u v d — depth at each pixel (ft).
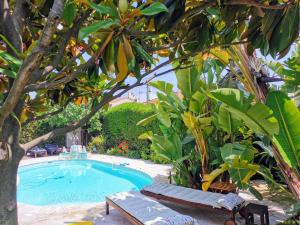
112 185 44.45
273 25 6.47
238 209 20.03
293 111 12.88
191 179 28.35
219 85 26.40
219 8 6.91
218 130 26.37
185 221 16.52
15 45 6.05
